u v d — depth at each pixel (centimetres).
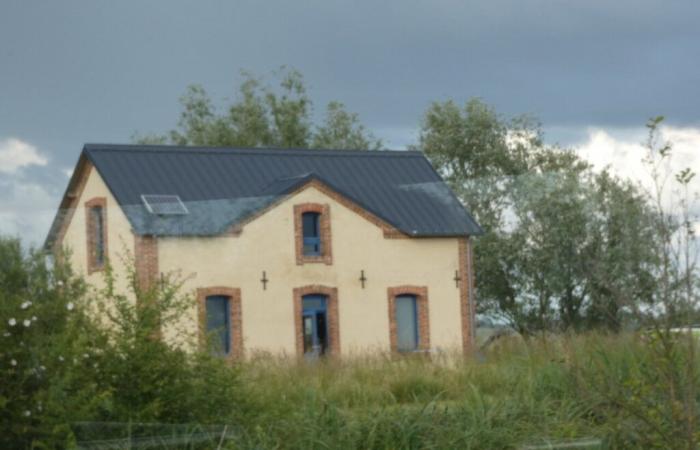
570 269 1540
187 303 1275
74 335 1155
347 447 1210
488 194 2119
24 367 1117
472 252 2142
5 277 1189
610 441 1209
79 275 1253
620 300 1133
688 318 1101
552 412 1338
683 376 1103
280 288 2155
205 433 1216
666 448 1109
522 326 1723
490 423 1302
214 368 1245
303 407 1286
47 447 1116
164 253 1867
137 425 1188
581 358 1402
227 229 2023
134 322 1227
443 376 1603
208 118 6431
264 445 1199
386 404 1411
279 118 6419
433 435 1264
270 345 2094
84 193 2139
